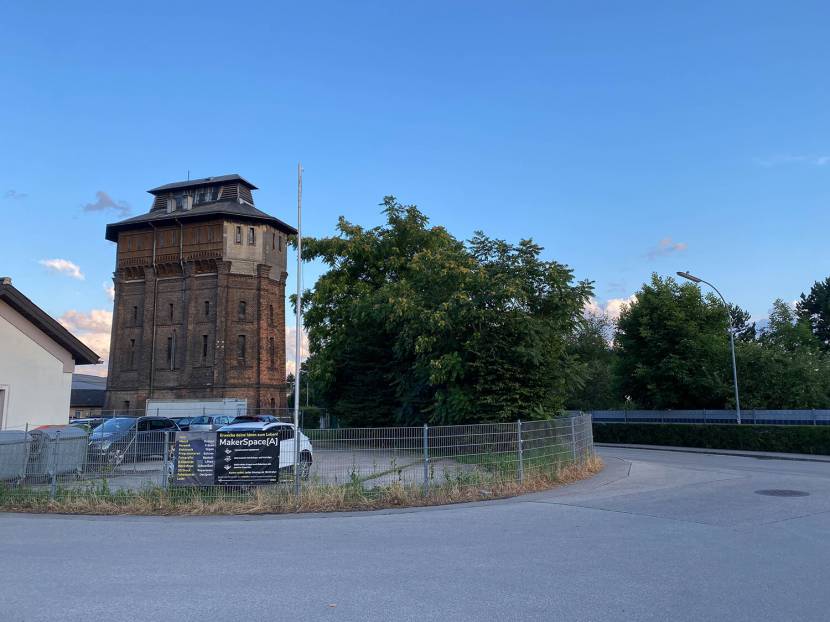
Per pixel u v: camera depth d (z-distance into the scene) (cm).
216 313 5162
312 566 730
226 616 545
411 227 3253
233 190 5606
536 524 1004
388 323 2486
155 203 5750
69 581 664
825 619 532
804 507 1169
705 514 1091
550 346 2230
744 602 577
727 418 3662
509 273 2222
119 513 1181
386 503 1227
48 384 2089
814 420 3234
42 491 1277
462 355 2191
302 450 1255
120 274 5522
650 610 555
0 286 1922
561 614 546
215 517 1137
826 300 6262
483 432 1396
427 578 670
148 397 5222
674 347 3819
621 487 1487
